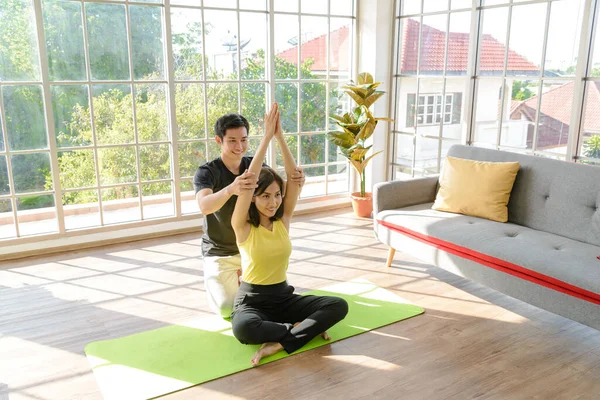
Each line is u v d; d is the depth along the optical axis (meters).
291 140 4.62
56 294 2.99
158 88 3.91
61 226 3.74
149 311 2.78
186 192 4.17
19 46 3.42
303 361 2.30
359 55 4.77
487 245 2.67
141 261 3.51
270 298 2.39
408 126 4.62
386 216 3.29
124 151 3.88
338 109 4.85
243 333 2.26
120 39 3.71
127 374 2.19
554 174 2.94
